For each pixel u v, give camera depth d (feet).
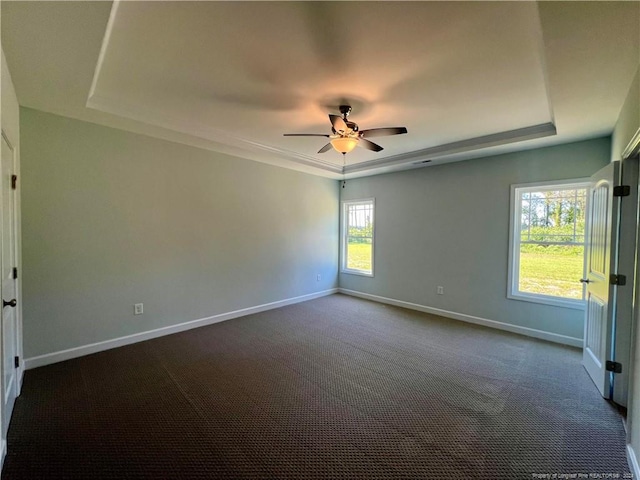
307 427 6.82
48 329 9.59
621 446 6.27
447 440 6.43
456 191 14.84
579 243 11.72
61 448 6.07
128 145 11.09
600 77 6.63
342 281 20.43
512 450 6.15
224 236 14.25
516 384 8.73
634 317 5.84
